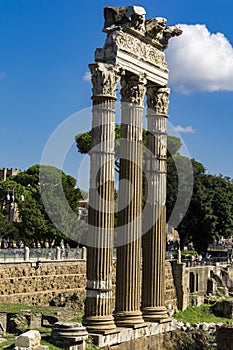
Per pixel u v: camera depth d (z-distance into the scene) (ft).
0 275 152.56
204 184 301.84
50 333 104.06
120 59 109.70
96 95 107.04
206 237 300.20
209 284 252.42
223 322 207.82
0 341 95.81
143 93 116.26
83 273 180.14
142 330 113.29
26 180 357.41
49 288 167.63
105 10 114.62
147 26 119.34
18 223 253.85
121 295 112.37
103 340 102.27
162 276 122.62
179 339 127.95
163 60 123.65
